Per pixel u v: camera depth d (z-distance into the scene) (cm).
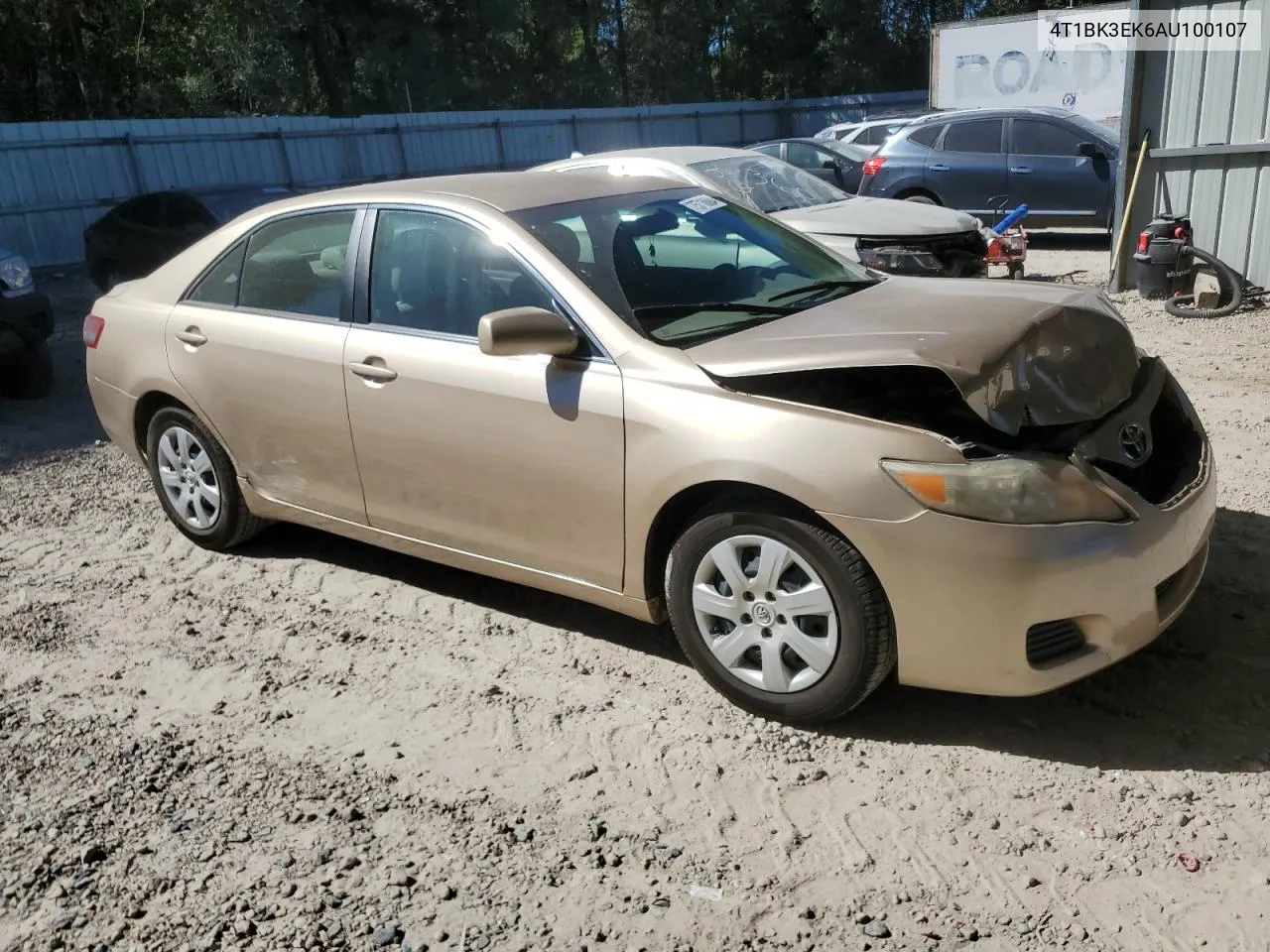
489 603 456
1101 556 312
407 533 434
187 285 502
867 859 292
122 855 309
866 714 357
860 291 418
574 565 384
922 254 867
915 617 318
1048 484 313
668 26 4450
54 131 2059
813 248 462
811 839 301
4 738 373
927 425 359
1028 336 344
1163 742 333
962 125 1421
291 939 273
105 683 407
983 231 970
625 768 337
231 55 3509
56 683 410
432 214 416
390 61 3506
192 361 487
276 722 375
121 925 281
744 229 449
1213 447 589
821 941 265
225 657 422
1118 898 272
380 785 335
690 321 381
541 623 436
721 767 334
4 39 3209
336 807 325
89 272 1526
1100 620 319
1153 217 1047
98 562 524
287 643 432
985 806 309
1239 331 864
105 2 3422
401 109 3672
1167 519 328
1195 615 403
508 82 3988
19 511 605
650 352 359
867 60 4359
